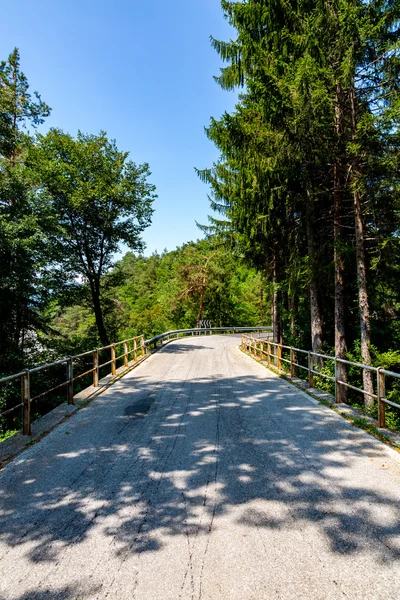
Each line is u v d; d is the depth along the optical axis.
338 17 8.73
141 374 11.52
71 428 6.00
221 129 13.17
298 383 9.11
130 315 41.53
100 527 3.11
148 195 23.97
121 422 6.29
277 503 3.42
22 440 5.34
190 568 2.56
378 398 5.41
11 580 2.50
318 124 9.10
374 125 8.67
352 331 13.91
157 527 3.08
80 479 4.07
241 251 17.16
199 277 42.84
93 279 23.66
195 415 6.61
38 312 17.42
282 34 10.48
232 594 2.31
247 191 12.88
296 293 14.16
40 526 3.15
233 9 11.66
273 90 9.48
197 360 15.03
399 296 12.29
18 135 17.61
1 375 12.96
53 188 19.61
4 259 12.93
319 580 2.42
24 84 17.39
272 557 2.65
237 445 5.01
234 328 39.34
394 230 10.64
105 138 22.48
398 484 3.75
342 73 9.06
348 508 3.30
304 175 11.34
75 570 2.58
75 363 20.41
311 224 12.43
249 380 10.02
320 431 5.46
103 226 22.12
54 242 17.92
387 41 9.03
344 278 13.30
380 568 2.52
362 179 9.48
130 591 2.37
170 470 4.25
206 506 3.40
